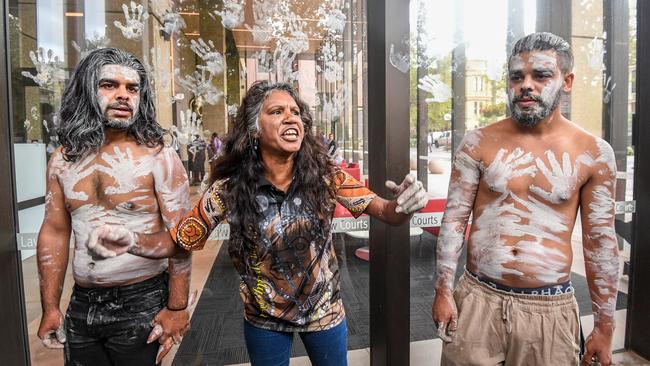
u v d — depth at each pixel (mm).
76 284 1371
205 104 2057
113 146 1336
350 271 2791
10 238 1723
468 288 1415
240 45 2082
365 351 2230
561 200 1293
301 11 2117
